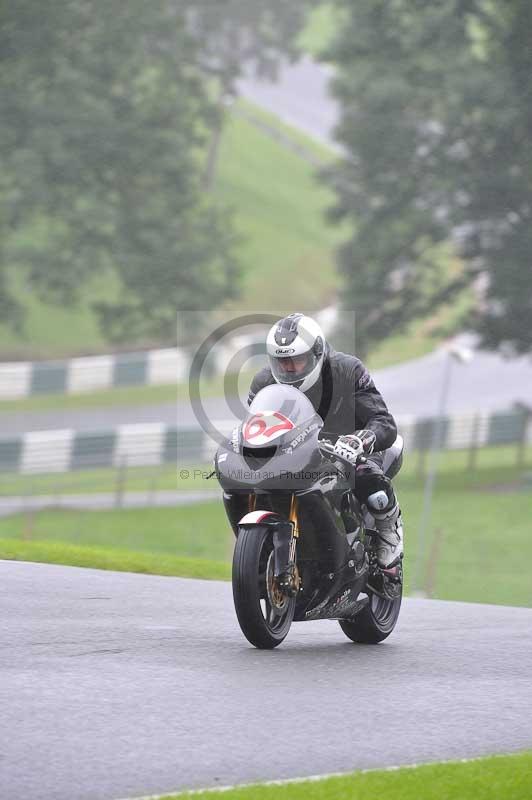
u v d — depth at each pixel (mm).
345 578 25438
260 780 16344
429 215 124375
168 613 29125
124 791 15578
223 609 30391
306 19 181125
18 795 15188
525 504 102625
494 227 123438
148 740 17812
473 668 24734
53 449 108188
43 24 130875
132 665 22672
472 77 120562
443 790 15898
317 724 19281
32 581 32594
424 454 120750
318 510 24391
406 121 125562
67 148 130875
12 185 131125
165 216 135000
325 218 131500
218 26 160750
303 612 25172
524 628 31297
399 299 129375
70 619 27250
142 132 133875
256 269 166375
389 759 17656
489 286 124312
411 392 140500
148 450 111000
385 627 27703
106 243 133500
